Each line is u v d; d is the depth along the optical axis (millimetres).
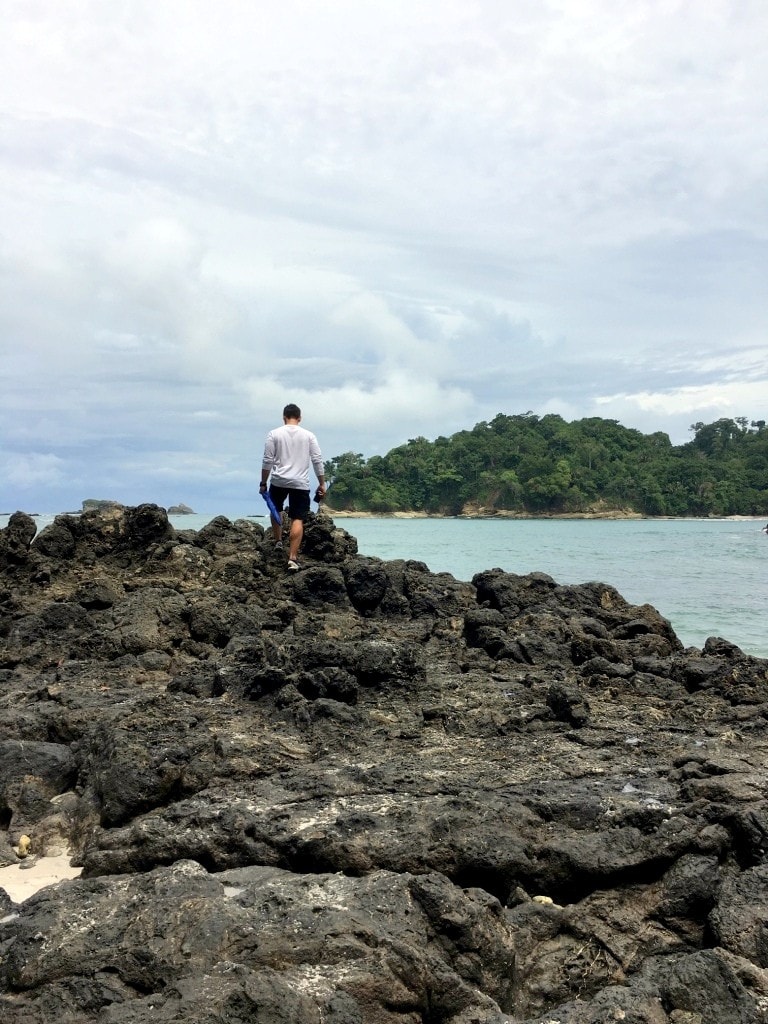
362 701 5859
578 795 4270
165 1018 2568
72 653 7484
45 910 3277
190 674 6277
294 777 4531
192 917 3150
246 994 2643
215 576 9305
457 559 30078
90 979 2938
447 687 6258
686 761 4754
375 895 3354
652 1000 2959
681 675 7059
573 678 6863
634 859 3848
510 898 3820
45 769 5031
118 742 4781
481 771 4664
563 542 46438
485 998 3121
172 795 4621
